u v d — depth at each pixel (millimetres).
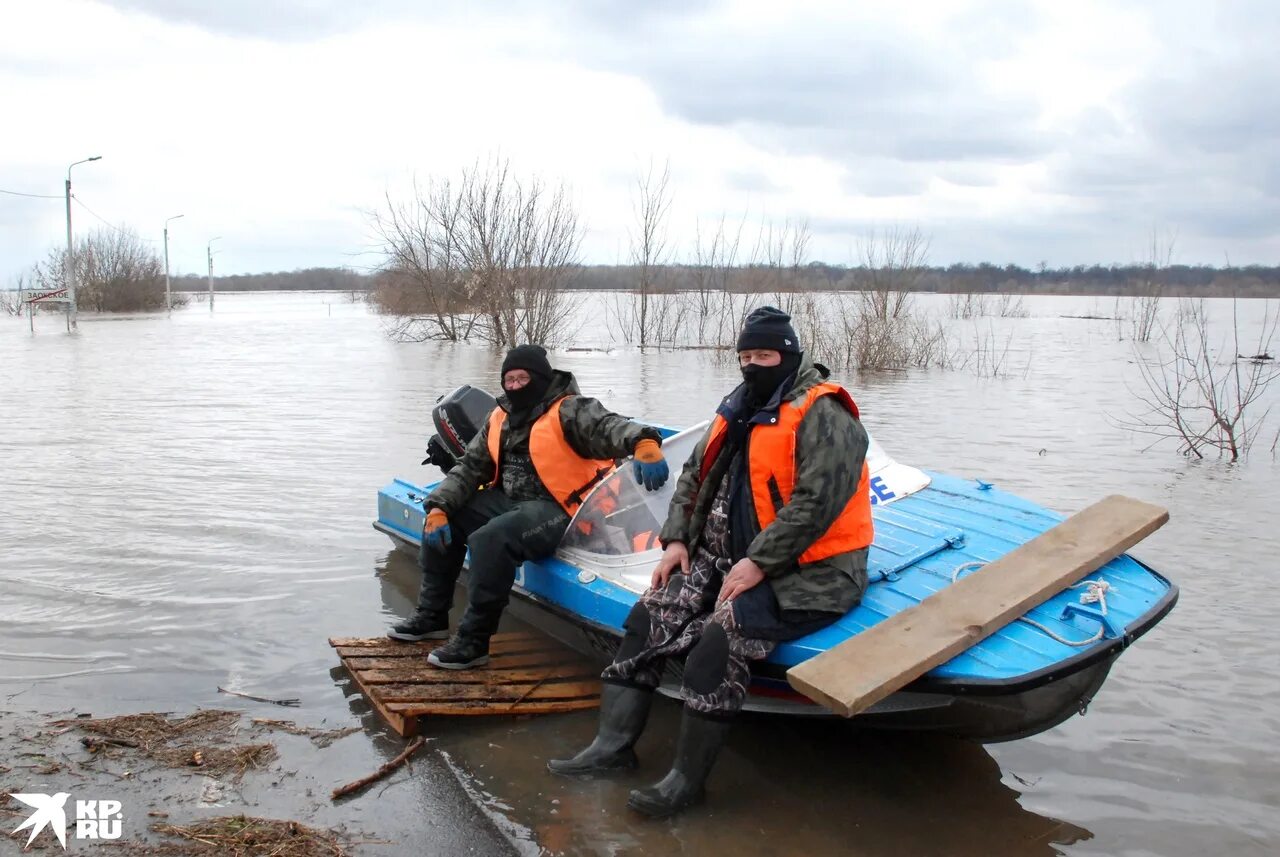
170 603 5707
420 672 4723
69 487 8586
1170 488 8656
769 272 24484
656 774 4000
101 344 27094
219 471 9320
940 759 4152
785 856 3453
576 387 5145
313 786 3846
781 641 3797
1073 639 3676
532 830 3594
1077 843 3557
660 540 4289
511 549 4805
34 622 5375
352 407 13750
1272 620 5539
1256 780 3963
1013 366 20297
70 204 35594
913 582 4230
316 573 6281
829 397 3900
